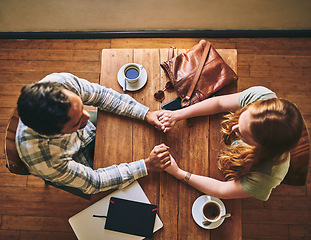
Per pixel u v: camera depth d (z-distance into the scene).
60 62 2.43
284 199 2.13
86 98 1.39
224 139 1.36
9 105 2.34
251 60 2.41
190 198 1.35
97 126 1.43
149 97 1.48
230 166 1.27
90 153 1.61
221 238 1.31
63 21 2.33
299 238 2.09
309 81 2.37
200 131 1.42
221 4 2.15
